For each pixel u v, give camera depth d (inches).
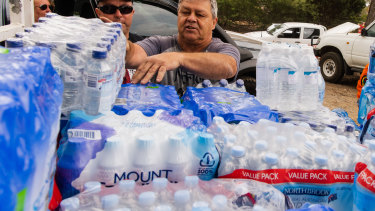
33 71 31.7
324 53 434.3
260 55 92.4
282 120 77.2
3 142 24.2
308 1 1059.9
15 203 25.0
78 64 50.8
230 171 51.7
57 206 41.6
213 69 93.0
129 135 48.4
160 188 43.4
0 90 25.9
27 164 26.5
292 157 52.5
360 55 380.5
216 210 42.0
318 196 52.2
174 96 72.3
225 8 1079.6
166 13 169.8
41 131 29.3
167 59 83.9
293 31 588.4
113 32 64.9
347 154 55.2
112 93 55.3
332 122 78.3
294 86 87.8
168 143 48.2
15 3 66.7
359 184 46.5
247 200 46.3
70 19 74.7
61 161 44.8
